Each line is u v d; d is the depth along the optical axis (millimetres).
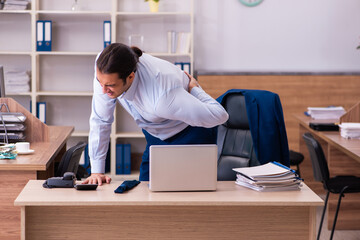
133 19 6020
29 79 5840
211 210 2434
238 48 6051
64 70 6094
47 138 3803
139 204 2275
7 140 3533
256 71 6051
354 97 5973
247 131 3277
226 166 3301
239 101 3256
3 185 3010
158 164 2410
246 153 3246
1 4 5734
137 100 2412
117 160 5863
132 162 6164
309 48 6070
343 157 4312
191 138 2730
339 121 4531
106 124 2617
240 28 6031
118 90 2213
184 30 6043
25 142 3639
